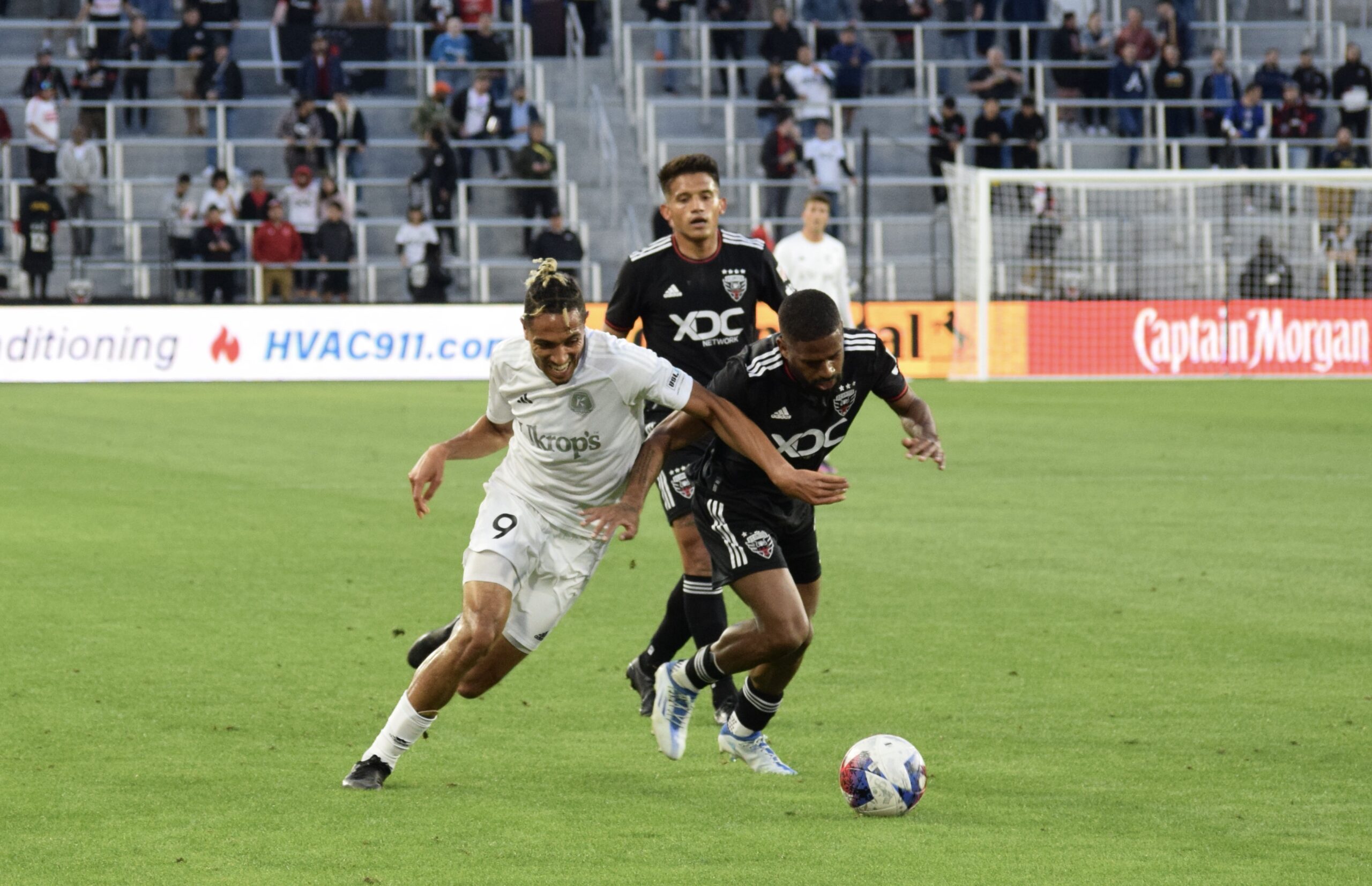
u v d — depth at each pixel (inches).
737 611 890.7
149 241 2741.1
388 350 2420.0
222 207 2618.1
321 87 2815.0
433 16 3046.3
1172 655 741.9
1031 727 616.4
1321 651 749.3
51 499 1219.2
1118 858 462.0
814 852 466.0
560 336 514.9
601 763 568.4
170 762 557.6
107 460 1457.9
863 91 3166.8
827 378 539.8
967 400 2137.1
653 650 652.7
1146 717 631.8
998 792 531.8
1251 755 576.1
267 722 614.9
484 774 552.1
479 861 455.2
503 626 530.9
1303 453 1545.3
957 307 2549.2
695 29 3161.9
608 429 549.3
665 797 526.3
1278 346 2556.6
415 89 3065.9
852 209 2979.8
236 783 533.3
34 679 676.1
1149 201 3002.0
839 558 994.1
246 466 1423.5
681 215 685.3
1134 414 1941.4
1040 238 2775.6
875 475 1396.4
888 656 739.4
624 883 437.1
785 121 2837.1
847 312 1498.5
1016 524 1124.5
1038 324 2539.4
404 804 512.7
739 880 440.8
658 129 3063.5
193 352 2370.8
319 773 547.5
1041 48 3223.4
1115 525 1119.0
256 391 2202.3
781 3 3235.7
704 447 643.5
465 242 2837.1
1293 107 3006.9
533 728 617.6
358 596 869.8
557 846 469.4
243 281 2625.5
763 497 563.8
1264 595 880.9
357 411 1919.3
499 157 2878.9
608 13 3284.9
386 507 1198.9
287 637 766.5
